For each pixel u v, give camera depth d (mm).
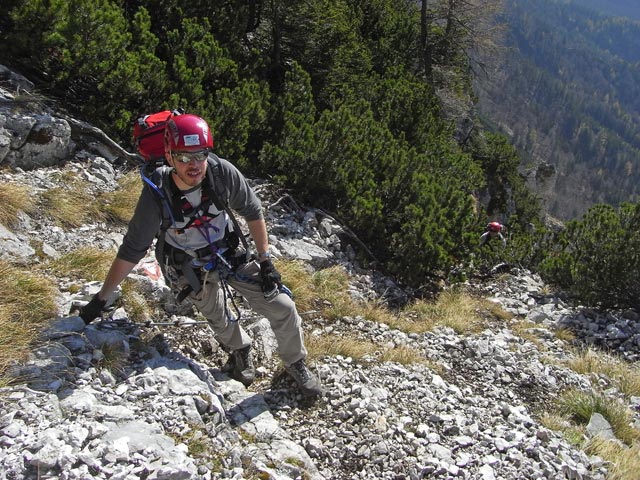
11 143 5391
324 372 4172
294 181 7895
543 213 38969
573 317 7852
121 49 6816
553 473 3680
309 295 5812
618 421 4844
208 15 9570
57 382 3100
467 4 24000
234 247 3297
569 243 8680
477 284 8969
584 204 166875
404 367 4750
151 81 7098
